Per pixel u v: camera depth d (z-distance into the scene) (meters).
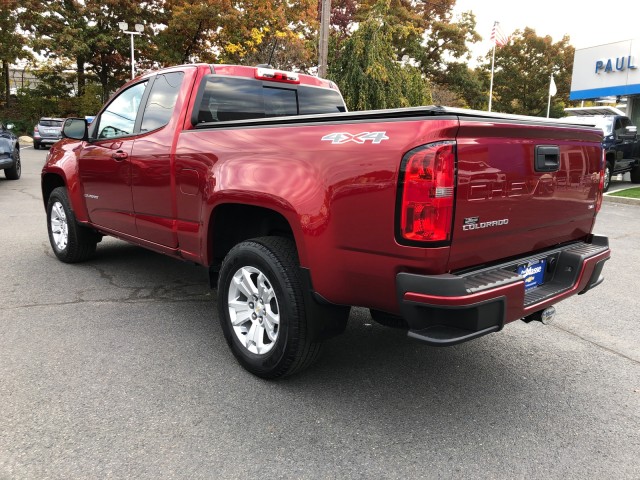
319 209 2.71
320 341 3.01
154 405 2.88
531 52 48.34
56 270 5.50
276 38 24.69
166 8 32.97
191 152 3.59
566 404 3.02
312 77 4.80
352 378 3.29
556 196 3.04
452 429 2.73
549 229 3.10
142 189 4.16
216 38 30.53
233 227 3.66
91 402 2.88
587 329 4.23
